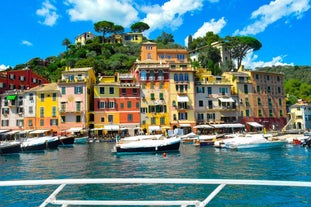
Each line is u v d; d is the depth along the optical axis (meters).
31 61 125.19
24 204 14.73
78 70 72.19
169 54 101.38
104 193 16.50
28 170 26.36
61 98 70.25
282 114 83.12
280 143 42.16
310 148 41.31
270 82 82.94
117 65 105.19
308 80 135.12
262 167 25.72
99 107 70.00
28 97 71.94
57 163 30.62
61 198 15.70
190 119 72.44
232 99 75.06
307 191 15.98
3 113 73.56
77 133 68.50
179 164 28.58
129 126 70.06
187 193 16.12
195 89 74.81
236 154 36.53
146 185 18.09
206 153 38.25
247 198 15.04
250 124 75.19
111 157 35.34
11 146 40.97
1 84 78.00
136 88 71.62
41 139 45.69
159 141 39.16
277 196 15.31
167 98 72.31
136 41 146.25
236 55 120.19
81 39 153.62
